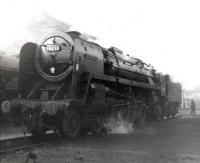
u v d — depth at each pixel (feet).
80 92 31.71
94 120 34.68
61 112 29.27
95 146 26.53
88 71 33.63
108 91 36.37
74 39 32.50
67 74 31.55
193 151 24.97
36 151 23.52
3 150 22.86
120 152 23.76
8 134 33.58
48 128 30.58
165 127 46.60
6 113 30.45
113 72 40.47
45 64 33.35
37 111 29.48
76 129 31.35
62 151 23.80
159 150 25.05
